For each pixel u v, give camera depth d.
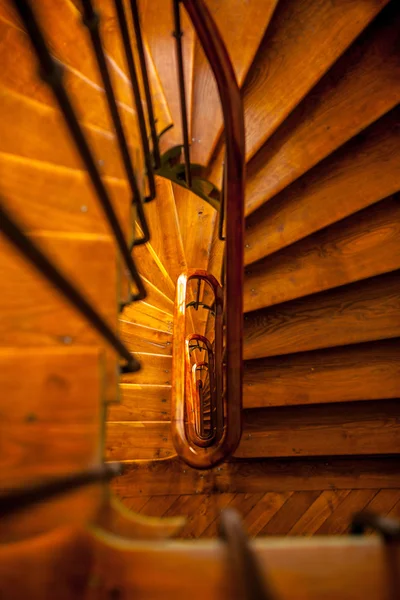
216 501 3.21
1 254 1.02
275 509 3.13
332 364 2.65
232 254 1.40
